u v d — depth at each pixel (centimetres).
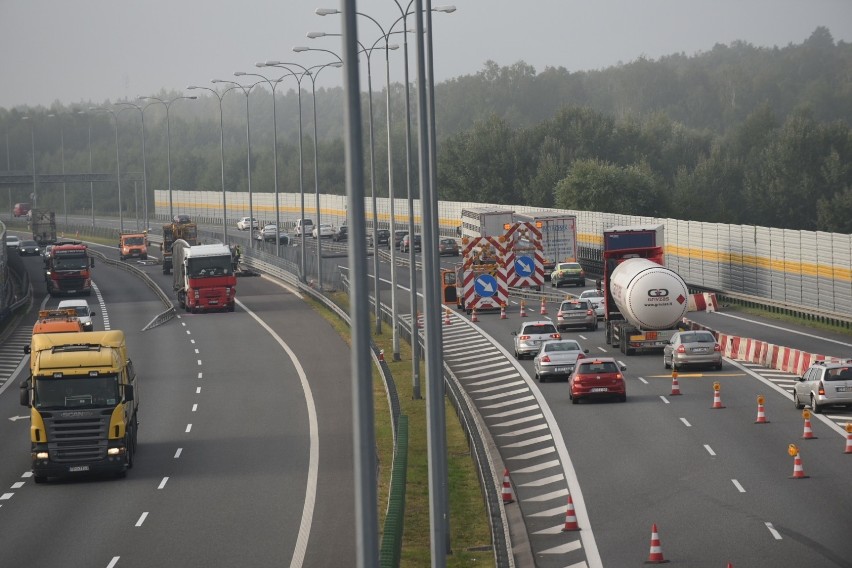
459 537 9056
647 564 7850
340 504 10394
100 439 11681
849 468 10488
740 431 12425
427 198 8162
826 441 11750
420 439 12962
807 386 13512
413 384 15975
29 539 9500
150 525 9856
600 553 8219
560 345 16700
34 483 11831
